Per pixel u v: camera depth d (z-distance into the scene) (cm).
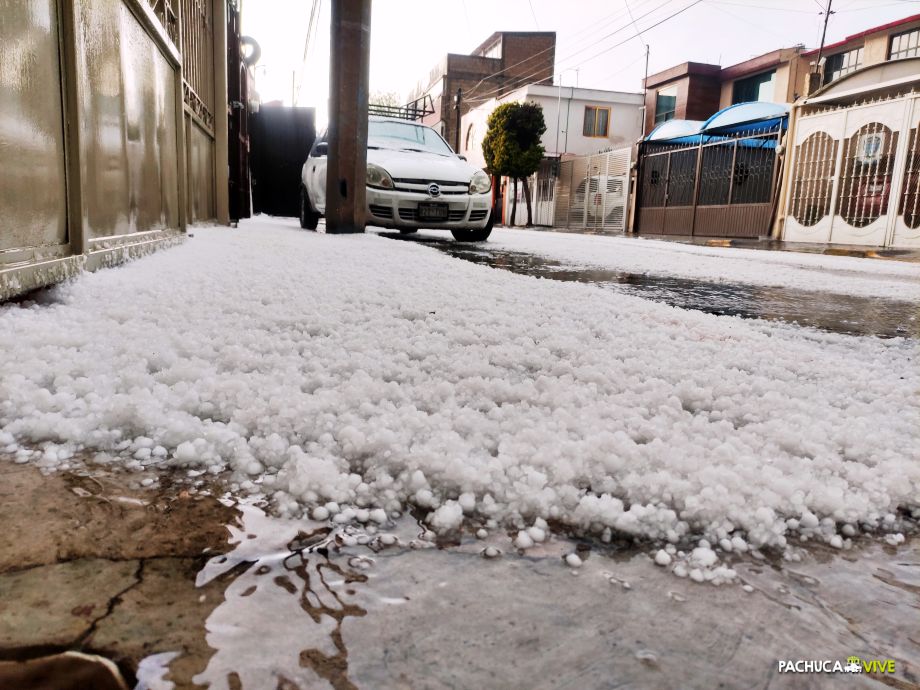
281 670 59
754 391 160
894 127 1064
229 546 80
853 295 437
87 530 82
